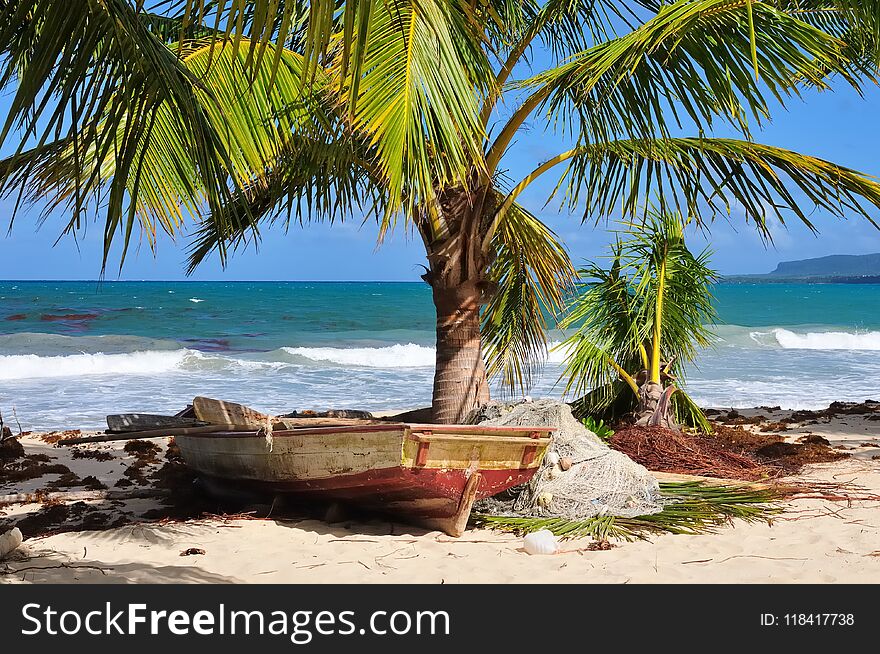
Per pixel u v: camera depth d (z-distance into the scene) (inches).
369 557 200.2
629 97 284.4
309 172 288.8
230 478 259.0
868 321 1743.4
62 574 186.5
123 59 142.0
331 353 945.5
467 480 217.3
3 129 126.6
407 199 237.8
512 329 386.3
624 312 361.7
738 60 258.1
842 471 299.3
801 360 887.7
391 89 190.9
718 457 317.4
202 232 376.5
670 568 190.4
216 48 227.0
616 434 334.0
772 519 231.9
